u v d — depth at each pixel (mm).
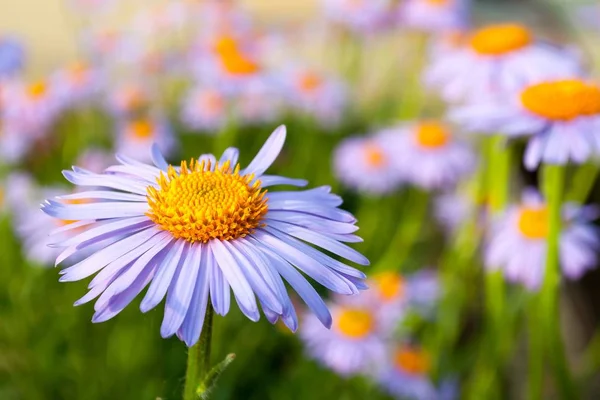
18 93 335
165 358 271
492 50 276
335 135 404
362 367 257
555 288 217
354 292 162
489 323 254
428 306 280
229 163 182
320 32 455
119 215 167
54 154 359
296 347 289
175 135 368
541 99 223
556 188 216
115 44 384
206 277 161
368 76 441
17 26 476
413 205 340
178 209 166
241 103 361
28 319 275
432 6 360
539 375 228
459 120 234
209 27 383
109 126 386
